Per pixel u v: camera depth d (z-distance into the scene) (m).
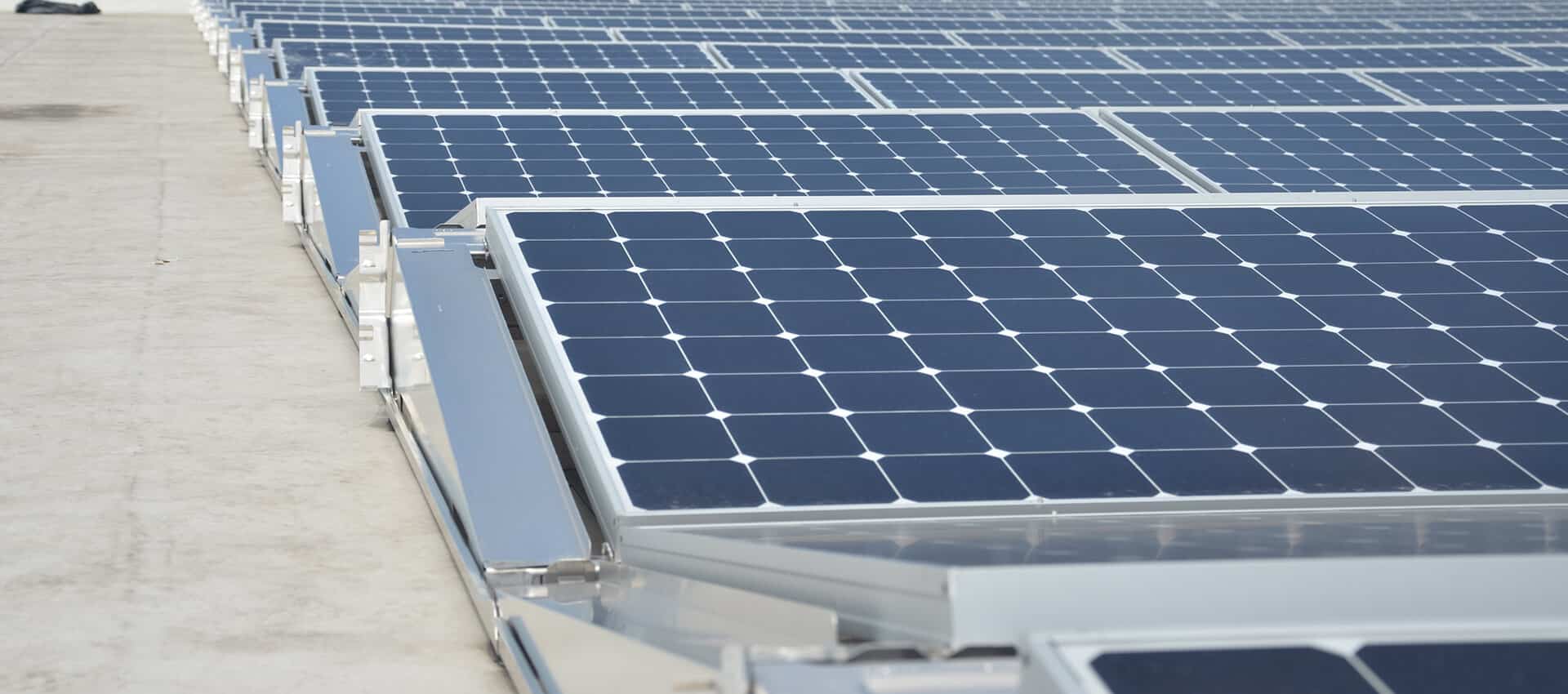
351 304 12.39
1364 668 3.45
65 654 6.96
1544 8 45.34
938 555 4.67
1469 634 3.61
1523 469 6.57
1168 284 8.05
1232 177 13.91
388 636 7.31
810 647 3.99
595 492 6.39
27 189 18.48
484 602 6.93
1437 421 6.89
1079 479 6.34
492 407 7.64
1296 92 21.09
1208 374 7.17
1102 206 9.08
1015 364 7.16
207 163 20.55
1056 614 4.10
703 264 8.03
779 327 7.39
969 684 3.82
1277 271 8.26
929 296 7.77
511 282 7.96
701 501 6.12
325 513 8.88
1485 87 21.67
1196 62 26.11
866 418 6.70
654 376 6.94
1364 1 50.69
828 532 5.75
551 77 19.61
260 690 6.72
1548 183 14.17
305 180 14.95
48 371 11.48
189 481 9.31
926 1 49.25
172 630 7.27
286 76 21.69
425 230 9.49
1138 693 3.32
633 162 13.72
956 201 9.03
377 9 37.53
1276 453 6.61
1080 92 20.66
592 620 5.78
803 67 24.44
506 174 13.24
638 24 34.75
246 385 11.30
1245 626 3.64
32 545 8.23
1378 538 5.30
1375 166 14.51
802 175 13.55
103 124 23.78
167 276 14.57
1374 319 7.75
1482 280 8.27
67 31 40.19
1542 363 7.39
